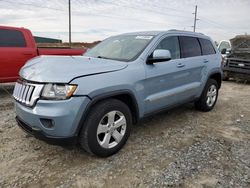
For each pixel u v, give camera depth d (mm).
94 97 2795
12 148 3338
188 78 4441
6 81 6312
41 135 2730
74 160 3057
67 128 2670
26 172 2785
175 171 2854
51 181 2629
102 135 3109
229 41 13531
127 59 3539
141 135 3885
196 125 4438
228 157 3221
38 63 3150
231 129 4293
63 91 2625
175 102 4207
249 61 9469
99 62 3184
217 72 5324
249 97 7176
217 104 6148
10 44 6273
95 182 2621
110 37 4668
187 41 4574
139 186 2570
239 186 2594
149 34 4051
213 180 2691
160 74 3705
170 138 3799
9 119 4484
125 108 3223
